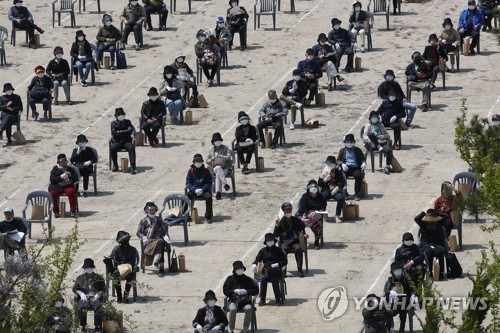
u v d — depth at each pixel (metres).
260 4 180.25
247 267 114.19
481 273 92.00
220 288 110.25
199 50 159.50
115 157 137.50
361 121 148.50
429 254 108.69
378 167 135.75
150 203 114.12
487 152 103.38
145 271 113.75
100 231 123.06
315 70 152.00
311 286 109.88
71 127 150.25
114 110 154.62
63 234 122.56
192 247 118.75
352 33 167.00
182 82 151.25
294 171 135.75
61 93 159.62
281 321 103.94
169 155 141.62
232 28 170.25
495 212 100.31
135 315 105.44
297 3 189.12
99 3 185.50
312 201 117.06
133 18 171.75
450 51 161.62
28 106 151.62
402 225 121.44
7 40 176.50
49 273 93.06
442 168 134.88
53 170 126.75
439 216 109.69
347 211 122.75
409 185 130.88
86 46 161.75
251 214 125.81
